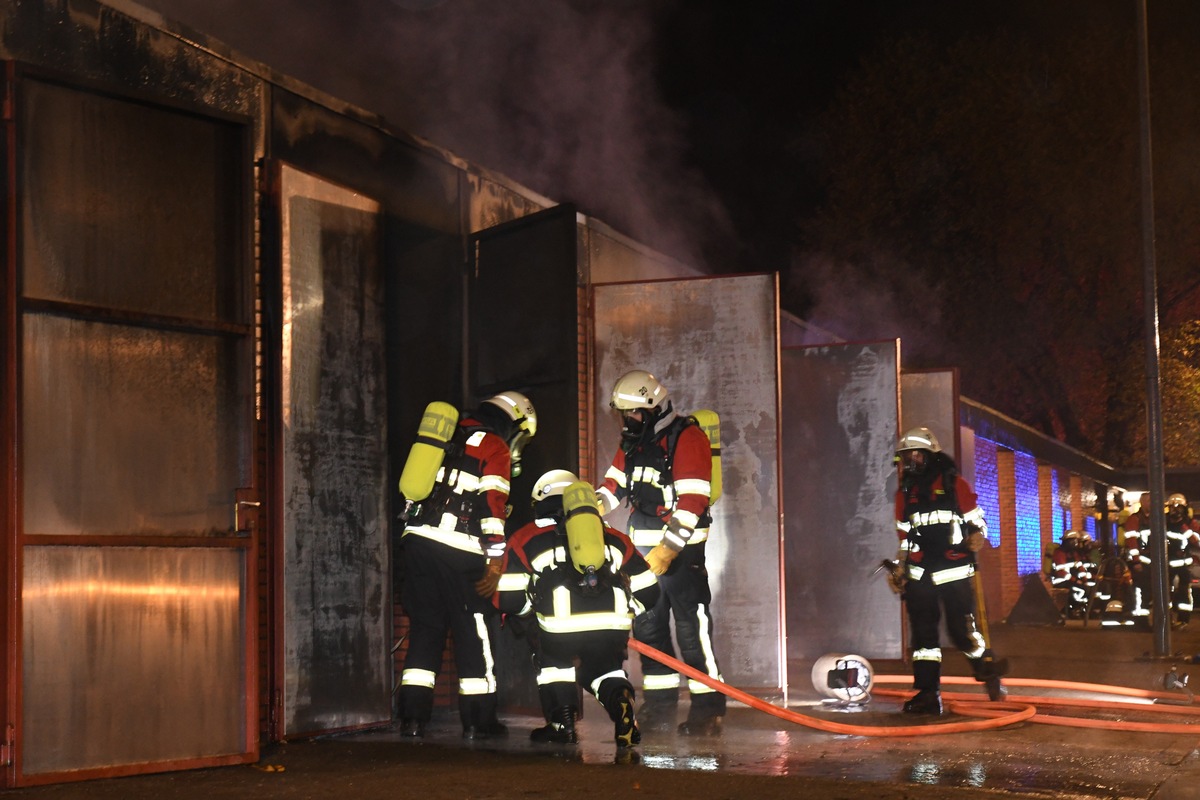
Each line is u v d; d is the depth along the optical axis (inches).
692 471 251.0
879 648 430.6
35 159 197.8
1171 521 647.8
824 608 437.7
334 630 256.1
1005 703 292.5
